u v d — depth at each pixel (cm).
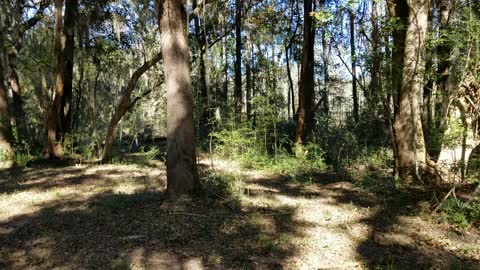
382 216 741
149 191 908
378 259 560
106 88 2305
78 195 903
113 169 1287
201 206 709
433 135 950
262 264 536
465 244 614
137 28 1580
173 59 714
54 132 1445
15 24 1627
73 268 517
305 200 863
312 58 1567
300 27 2275
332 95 3038
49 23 1897
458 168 895
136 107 1984
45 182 1065
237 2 1931
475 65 779
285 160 1316
